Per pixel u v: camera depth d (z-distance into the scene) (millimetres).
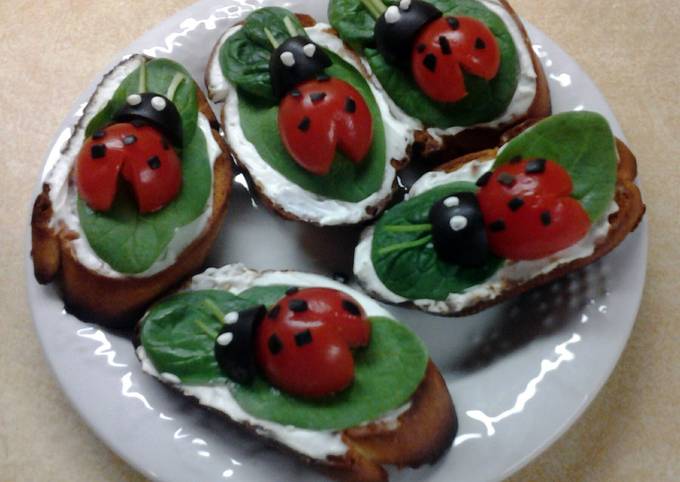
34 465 245
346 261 256
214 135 254
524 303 239
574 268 234
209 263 254
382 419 208
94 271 230
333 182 245
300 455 208
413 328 241
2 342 262
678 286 262
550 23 310
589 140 229
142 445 217
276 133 250
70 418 251
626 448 244
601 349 226
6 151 297
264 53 258
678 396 250
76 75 310
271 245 259
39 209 238
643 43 305
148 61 260
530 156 231
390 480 214
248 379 211
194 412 221
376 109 254
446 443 216
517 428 217
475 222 219
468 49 238
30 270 242
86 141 233
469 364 234
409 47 247
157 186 225
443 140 257
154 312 226
